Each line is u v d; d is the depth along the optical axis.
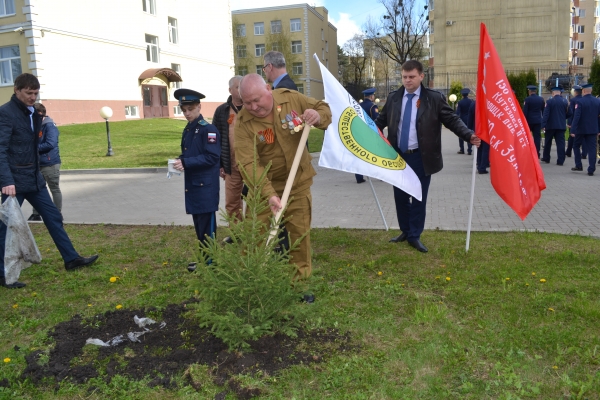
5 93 25.61
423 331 3.64
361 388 2.96
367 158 5.44
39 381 3.12
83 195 10.91
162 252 5.98
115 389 3.00
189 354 3.35
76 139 22.05
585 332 3.54
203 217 5.01
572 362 3.17
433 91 5.57
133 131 25.38
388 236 6.35
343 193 9.98
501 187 5.25
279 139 3.98
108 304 4.36
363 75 75.56
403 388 2.94
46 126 8.02
